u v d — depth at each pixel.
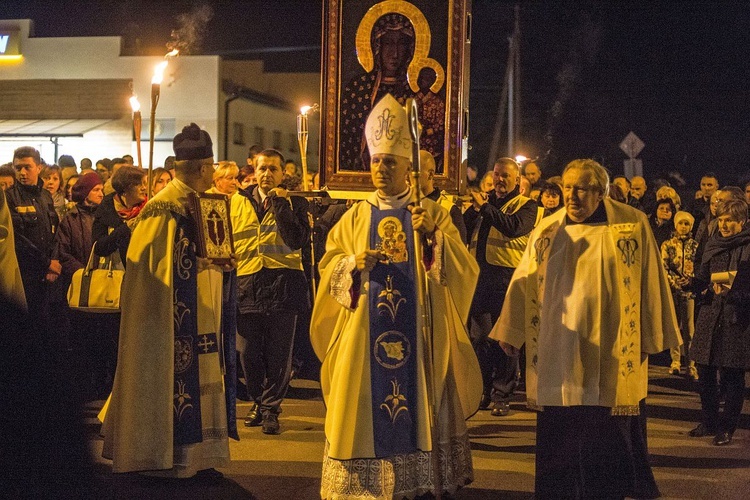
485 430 8.91
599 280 5.93
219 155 28.48
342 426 5.86
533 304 6.12
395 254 6.09
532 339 6.10
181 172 6.93
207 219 6.88
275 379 8.65
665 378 12.43
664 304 6.12
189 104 28.34
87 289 8.18
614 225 6.02
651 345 6.04
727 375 8.44
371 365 5.93
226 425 7.00
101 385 9.75
